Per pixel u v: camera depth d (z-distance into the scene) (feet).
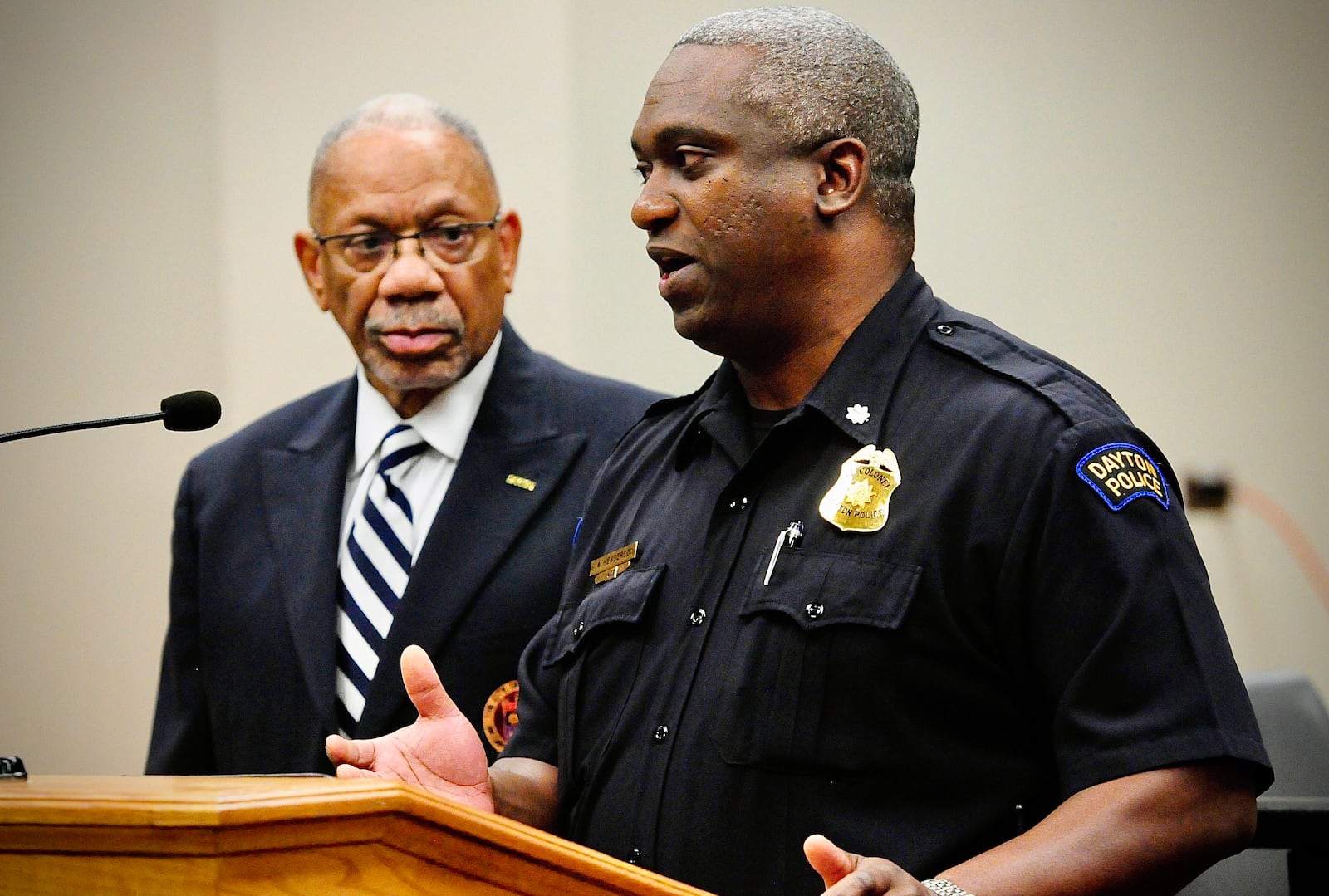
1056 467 8.93
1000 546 8.96
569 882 6.90
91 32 22.88
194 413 9.87
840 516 9.39
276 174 22.59
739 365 10.27
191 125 22.74
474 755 9.39
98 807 5.96
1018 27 21.86
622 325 22.12
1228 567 20.76
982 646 9.01
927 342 9.95
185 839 5.86
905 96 10.38
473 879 6.66
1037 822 8.98
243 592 13.97
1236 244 21.24
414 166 14.10
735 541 9.77
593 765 9.95
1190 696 8.42
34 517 22.34
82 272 22.63
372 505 14.14
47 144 22.80
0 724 21.99
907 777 8.91
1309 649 20.39
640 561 10.34
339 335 22.33
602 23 22.47
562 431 14.26
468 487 13.93
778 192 9.86
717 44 10.18
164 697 14.32
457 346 14.06
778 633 9.22
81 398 22.44
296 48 22.72
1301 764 13.14
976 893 7.88
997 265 21.65
